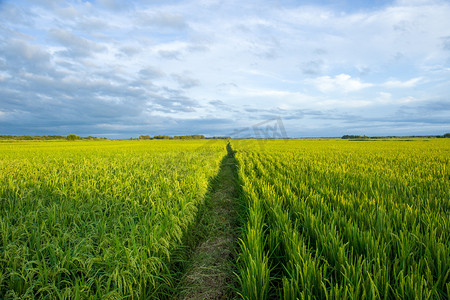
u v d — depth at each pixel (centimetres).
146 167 1077
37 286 275
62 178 685
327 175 827
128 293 290
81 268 295
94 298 254
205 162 1211
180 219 482
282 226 397
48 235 347
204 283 369
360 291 260
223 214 672
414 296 238
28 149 2936
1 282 272
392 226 400
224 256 445
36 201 499
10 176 755
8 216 396
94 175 774
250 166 1173
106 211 446
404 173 851
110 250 324
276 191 660
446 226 373
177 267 411
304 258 300
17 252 296
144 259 317
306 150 2384
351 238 350
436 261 297
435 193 573
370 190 612
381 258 297
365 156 1628
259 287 278
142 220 415
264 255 331
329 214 448
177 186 655
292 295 250
